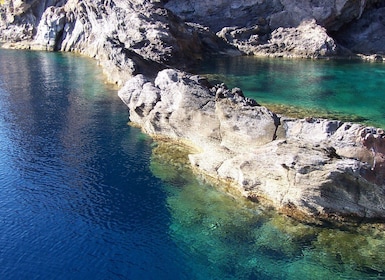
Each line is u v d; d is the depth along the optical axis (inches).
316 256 717.9
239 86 1745.8
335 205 793.6
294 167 798.5
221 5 2947.8
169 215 858.1
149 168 1056.2
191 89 1074.7
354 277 670.5
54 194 940.0
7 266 716.7
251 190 894.4
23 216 857.5
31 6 3169.3
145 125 1274.6
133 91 1273.4
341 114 1338.6
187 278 687.1
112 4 2517.2
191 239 779.4
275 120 910.4
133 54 1830.7
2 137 1253.7
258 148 892.6
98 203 906.1
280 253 730.2
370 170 772.6
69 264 724.0
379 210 775.7
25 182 991.0
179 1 3014.3
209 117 1019.3
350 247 733.9
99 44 2452.0
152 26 2253.9
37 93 1733.5
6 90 1787.6
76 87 1828.2
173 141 1176.8
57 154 1141.1
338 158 800.3
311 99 1535.4
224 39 2797.7
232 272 694.5
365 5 2810.0
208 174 1004.6
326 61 2471.7
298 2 2780.5
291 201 824.9
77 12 2832.2
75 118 1416.1
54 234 802.8
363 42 2763.3
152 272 703.1
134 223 834.8
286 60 2500.0
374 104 1477.6
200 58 2458.2
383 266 690.2
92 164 1080.8
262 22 2844.5
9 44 3184.1
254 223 813.9
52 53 2849.4
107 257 740.7
